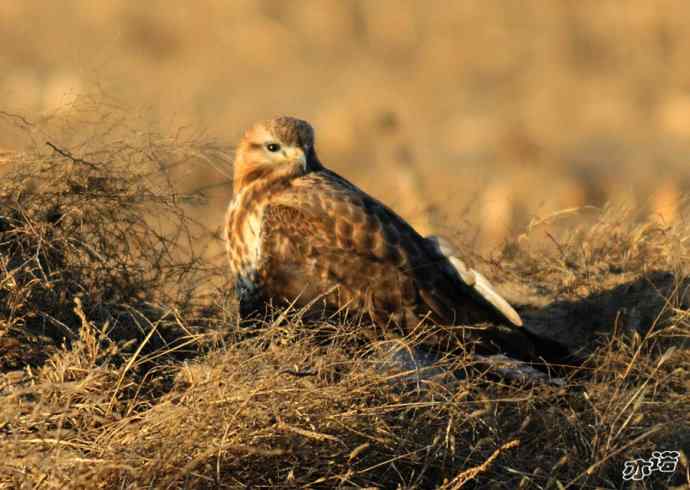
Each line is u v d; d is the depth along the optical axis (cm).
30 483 925
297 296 1277
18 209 1230
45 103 3042
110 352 1109
